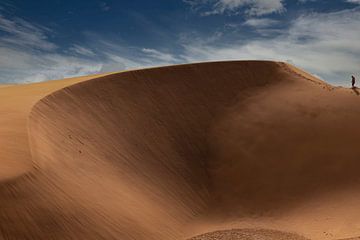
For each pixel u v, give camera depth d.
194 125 30.67
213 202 24.47
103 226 15.46
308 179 24.44
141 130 27.34
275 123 29.88
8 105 22.06
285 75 36.66
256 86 35.44
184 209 22.39
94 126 24.20
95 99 26.88
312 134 27.70
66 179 16.50
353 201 21.09
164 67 34.09
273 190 24.48
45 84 32.91
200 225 21.22
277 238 19.19
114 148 23.66
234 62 37.03
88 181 17.78
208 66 35.84
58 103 23.62
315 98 31.75
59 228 14.02
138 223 17.27
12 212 13.25
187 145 28.77
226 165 27.48
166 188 23.41
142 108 29.33
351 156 24.88
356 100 30.53
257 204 23.67
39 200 14.23
